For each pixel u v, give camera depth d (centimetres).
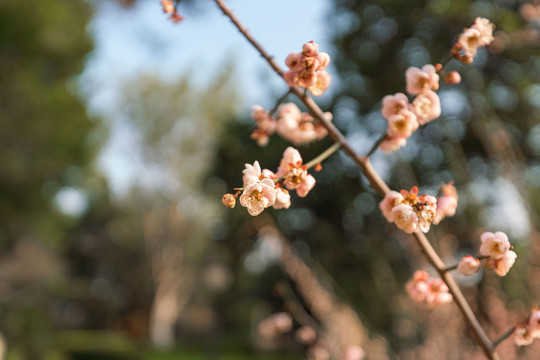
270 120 215
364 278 1047
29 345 1416
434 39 1050
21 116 1753
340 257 1126
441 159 1035
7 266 2081
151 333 3197
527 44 639
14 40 1748
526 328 150
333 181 1180
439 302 186
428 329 424
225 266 1497
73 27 1852
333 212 1184
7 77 1739
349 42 1223
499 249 147
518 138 1059
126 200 3083
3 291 2044
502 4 634
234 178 1250
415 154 1067
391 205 149
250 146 1233
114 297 3450
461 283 443
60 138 1841
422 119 165
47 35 1777
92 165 2134
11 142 1762
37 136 1792
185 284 3164
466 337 428
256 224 499
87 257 3394
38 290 2164
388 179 612
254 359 1636
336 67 1270
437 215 175
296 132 210
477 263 150
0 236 1988
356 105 1241
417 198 148
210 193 1328
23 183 1820
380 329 800
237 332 1752
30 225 1983
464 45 164
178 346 3155
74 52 1873
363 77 1231
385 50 1159
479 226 511
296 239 1173
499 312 446
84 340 2816
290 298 466
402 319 519
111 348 2525
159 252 3080
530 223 428
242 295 1562
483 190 597
